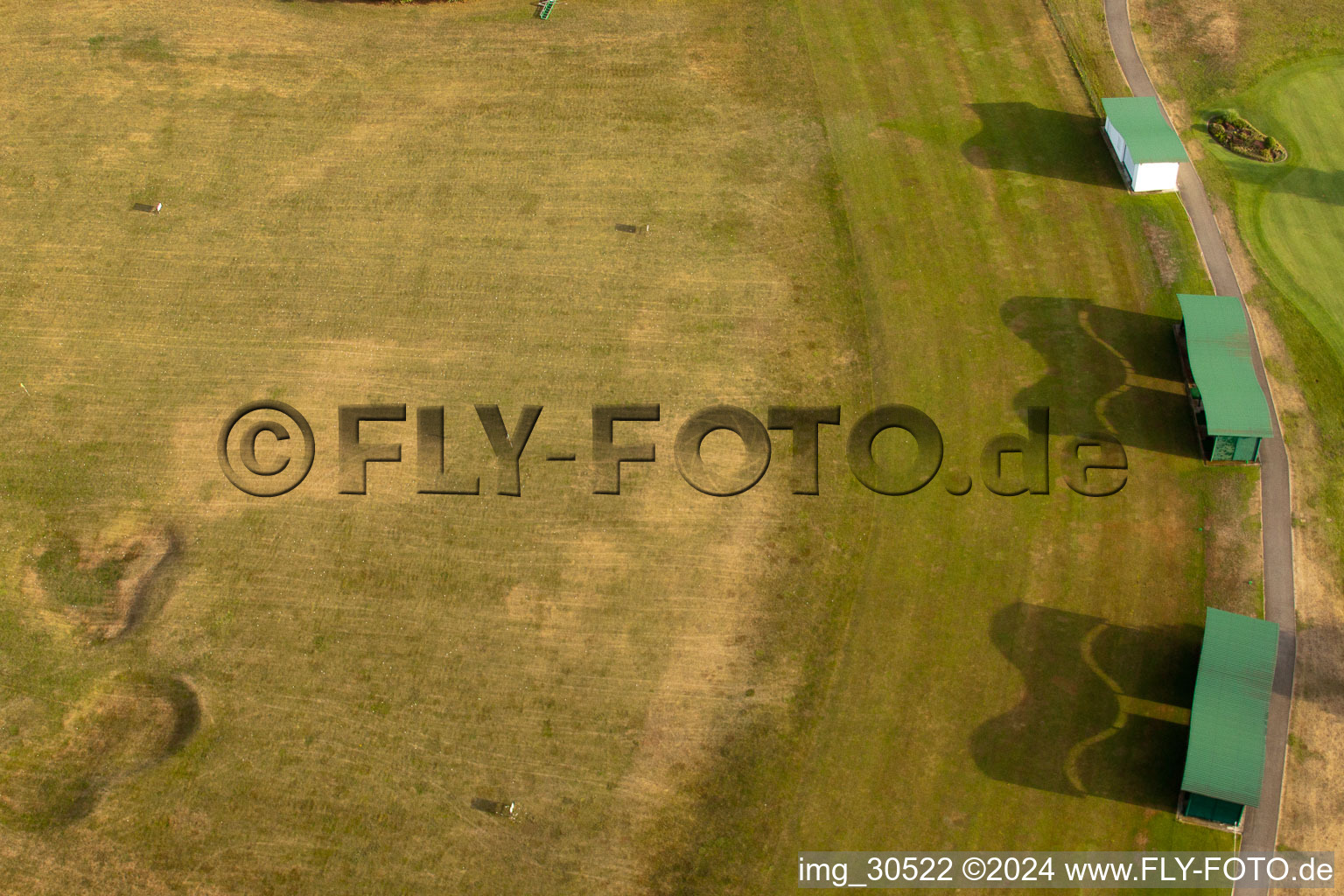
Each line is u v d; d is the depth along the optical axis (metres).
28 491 44.50
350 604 40.50
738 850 34.28
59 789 37.03
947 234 49.44
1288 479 40.16
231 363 47.81
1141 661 36.59
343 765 36.88
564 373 46.12
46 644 40.47
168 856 35.28
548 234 51.03
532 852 34.72
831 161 53.12
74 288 50.84
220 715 38.22
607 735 36.84
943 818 34.25
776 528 40.94
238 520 42.97
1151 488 40.44
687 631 38.88
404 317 48.62
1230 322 41.84
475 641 39.28
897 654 37.59
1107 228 48.84
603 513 41.97
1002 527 40.12
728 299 47.97
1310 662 35.81
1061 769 34.75
